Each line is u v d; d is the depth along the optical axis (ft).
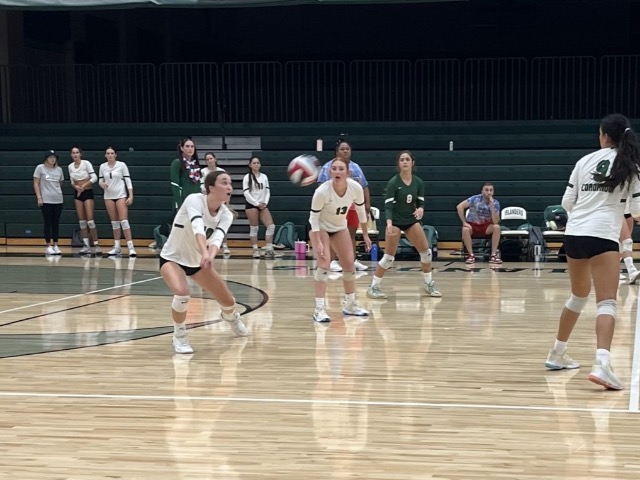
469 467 11.40
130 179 49.29
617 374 17.07
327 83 64.49
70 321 24.88
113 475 11.20
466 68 62.23
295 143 53.72
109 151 45.91
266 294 30.45
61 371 17.99
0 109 58.95
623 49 61.11
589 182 15.76
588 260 15.94
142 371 17.93
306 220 51.01
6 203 54.08
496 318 24.62
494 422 13.62
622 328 22.57
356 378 16.97
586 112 55.72
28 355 19.81
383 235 49.34
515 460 11.68
